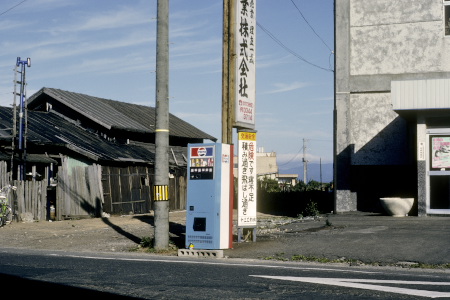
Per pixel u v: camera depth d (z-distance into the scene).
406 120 21.16
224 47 12.88
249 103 13.15
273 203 33.78
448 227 14.86
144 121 38.22
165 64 12.22
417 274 8.76
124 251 12.68
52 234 16.80
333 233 14.34
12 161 22.73
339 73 22.36
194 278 7.78
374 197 21.88
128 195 28.00
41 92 34.22
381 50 21.95
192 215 11.75
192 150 11.98
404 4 21.72
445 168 17.94
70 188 23.64
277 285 7.20
